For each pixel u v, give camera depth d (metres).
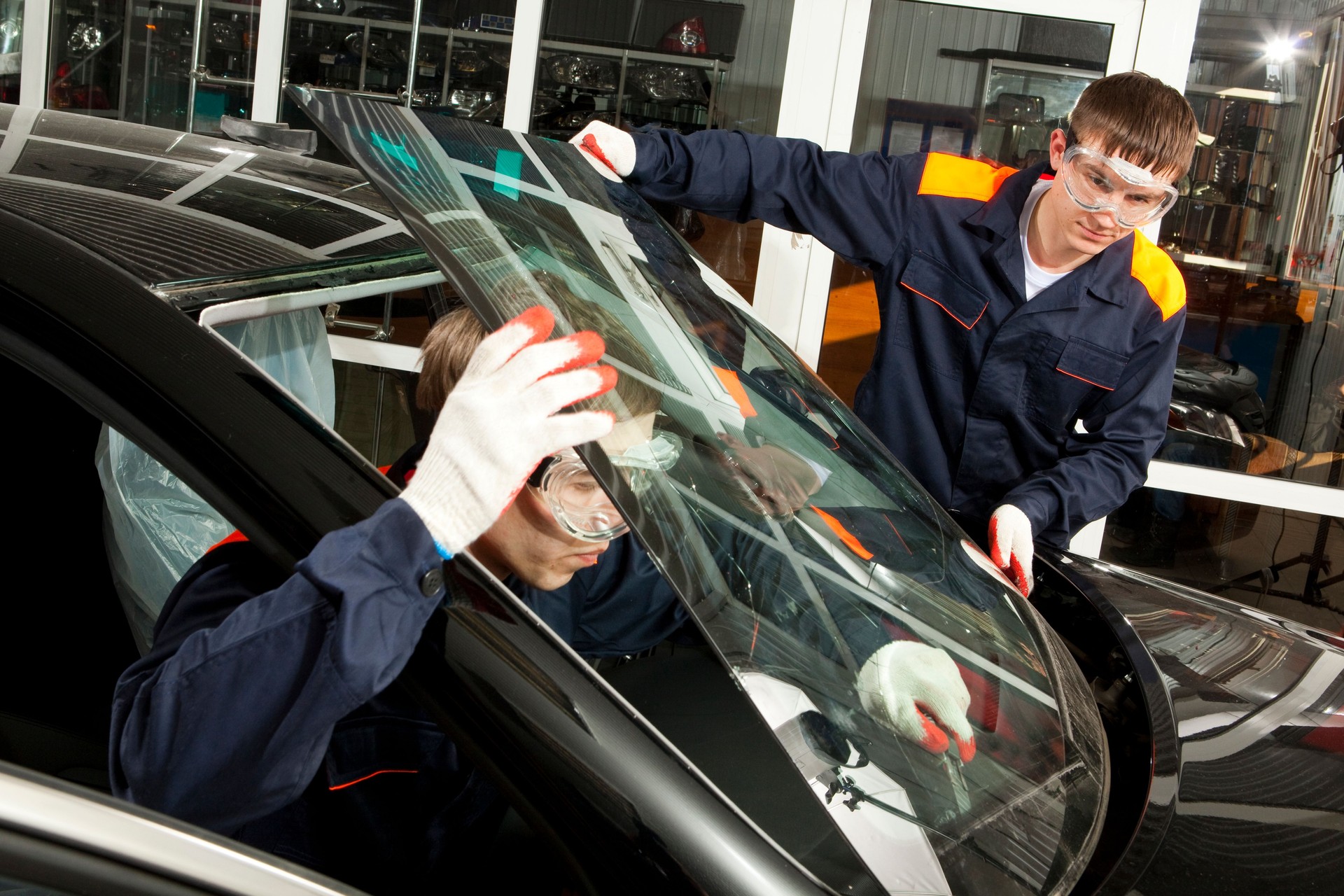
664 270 1.25
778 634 0.87
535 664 0.79
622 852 0.76
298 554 0.78
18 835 0.64
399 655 0.74
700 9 3.63
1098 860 0.96
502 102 3.73
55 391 1.24
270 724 0.75
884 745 0.90
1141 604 1.59
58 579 1.25
